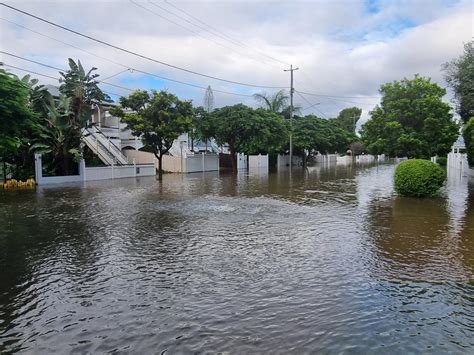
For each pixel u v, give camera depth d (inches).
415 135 698.8
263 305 176.7
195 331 152.8
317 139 1649.9
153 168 1150.3
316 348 139.5
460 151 1347.2
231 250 273.4
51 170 886.4
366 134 788.0
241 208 470.3
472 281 206.8
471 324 157.5
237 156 1496.1
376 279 210.5
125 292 195.0
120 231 338.6
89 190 698.8
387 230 335.0
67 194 633.6
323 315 166.1
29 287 204.2
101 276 220.1
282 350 138.3
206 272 225.0
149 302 181.8
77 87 880.3
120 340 146.9
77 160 882.8
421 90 727.7
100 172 962.7
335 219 391.9
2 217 410.9
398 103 714.2
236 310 171.6
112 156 1135.0
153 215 420.8
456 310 170.7
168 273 223.8
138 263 244.2
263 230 340.8
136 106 1047.6
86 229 346.9
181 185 802.2
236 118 1201.4
